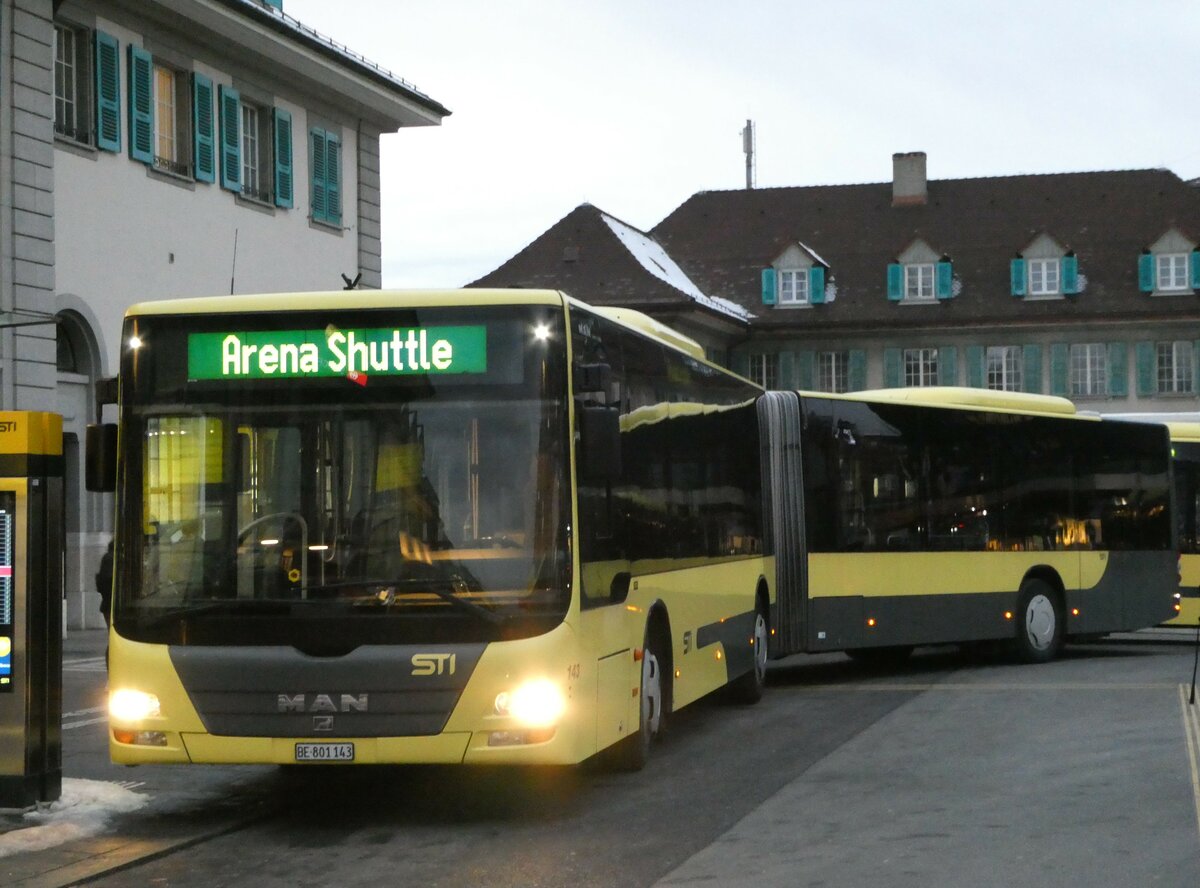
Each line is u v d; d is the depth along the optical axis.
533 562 9.95
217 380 10.21
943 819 10.09
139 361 10.29
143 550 10.13
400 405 10.09
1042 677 19.88
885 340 67.12
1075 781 11.49
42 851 9.47
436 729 9.81
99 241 29.14
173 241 31.17
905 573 20.19
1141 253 66.69
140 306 10.35
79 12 28.75
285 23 33.16
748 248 70.06
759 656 17.19
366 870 8.97
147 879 8.82
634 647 11.63
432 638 9.85
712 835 9.73
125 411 10.27
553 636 9.89
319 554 9.98
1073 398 65.94
